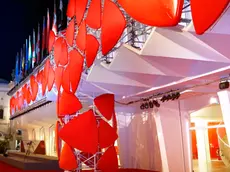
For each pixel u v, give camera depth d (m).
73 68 12.91
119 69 9.89
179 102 14.52
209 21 5.54
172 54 8.00
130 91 13.73
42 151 24.44
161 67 9.55
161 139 14.02
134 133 17.55
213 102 12.37
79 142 12.25
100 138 12.67
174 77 10.84
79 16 13.11
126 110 17.89
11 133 39.91
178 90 11.91
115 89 13.46
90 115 12.61
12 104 37.66
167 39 7.60
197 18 5.82
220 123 16.48
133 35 9.66
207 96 12.74
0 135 40.97
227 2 5.18
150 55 8.16
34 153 24.09
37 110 26.73
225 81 9.36
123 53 9.38
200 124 15.70
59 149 15.05
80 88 14.23
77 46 13.14
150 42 7.77
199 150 15.09
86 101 16.55
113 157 13.10
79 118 12.45
